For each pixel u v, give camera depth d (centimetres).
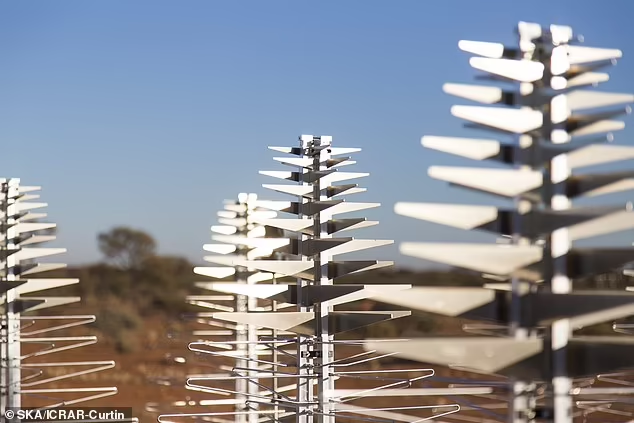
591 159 946
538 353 894
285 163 1555
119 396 4494
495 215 913
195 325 5409
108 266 9306
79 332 6975
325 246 1430
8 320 1805
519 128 921
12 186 1877
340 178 1547
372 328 5434
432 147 914
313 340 1456
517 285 904
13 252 1822
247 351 2178
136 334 6825
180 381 2356
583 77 964
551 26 940
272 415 2052
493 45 955
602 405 1612
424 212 901
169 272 9350
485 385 1017
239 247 2097
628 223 888
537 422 927
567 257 905
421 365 3972
